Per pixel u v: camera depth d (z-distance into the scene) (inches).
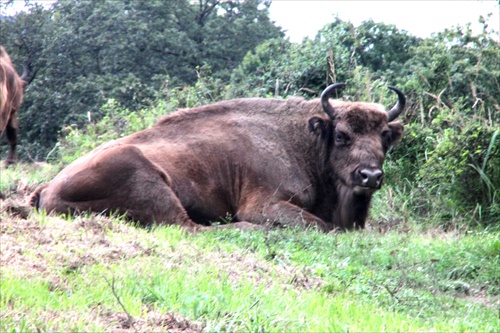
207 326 336.5
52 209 555.5
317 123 626.2
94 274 398.0
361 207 628.7
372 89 917.2
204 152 606.5
